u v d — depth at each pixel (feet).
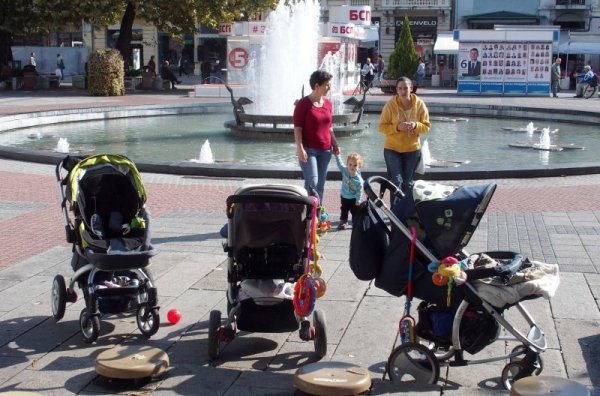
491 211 35.35
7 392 15.21
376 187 41.57
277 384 16.92
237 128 68.08
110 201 21.07
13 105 91.71
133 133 70.85
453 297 16.56
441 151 60.03
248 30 127.13
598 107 96.07
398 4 177.06
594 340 19.16
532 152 59.82
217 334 17.94
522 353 16.69
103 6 119.24
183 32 130.93
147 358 17.16
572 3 170.81
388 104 31.78
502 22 175.42
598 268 25.52
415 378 16.98
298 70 92.32
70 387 16.61
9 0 121.80
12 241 29.09
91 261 19.12
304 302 17.60
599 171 46.80
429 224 16.42
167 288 23.45
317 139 29.53
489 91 118.42
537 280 16.21
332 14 140.97
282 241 18.98
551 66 118.01
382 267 17.25
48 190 40.09
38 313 21.24
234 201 18.13
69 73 150.82
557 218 33.71
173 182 43.09
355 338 19.60
